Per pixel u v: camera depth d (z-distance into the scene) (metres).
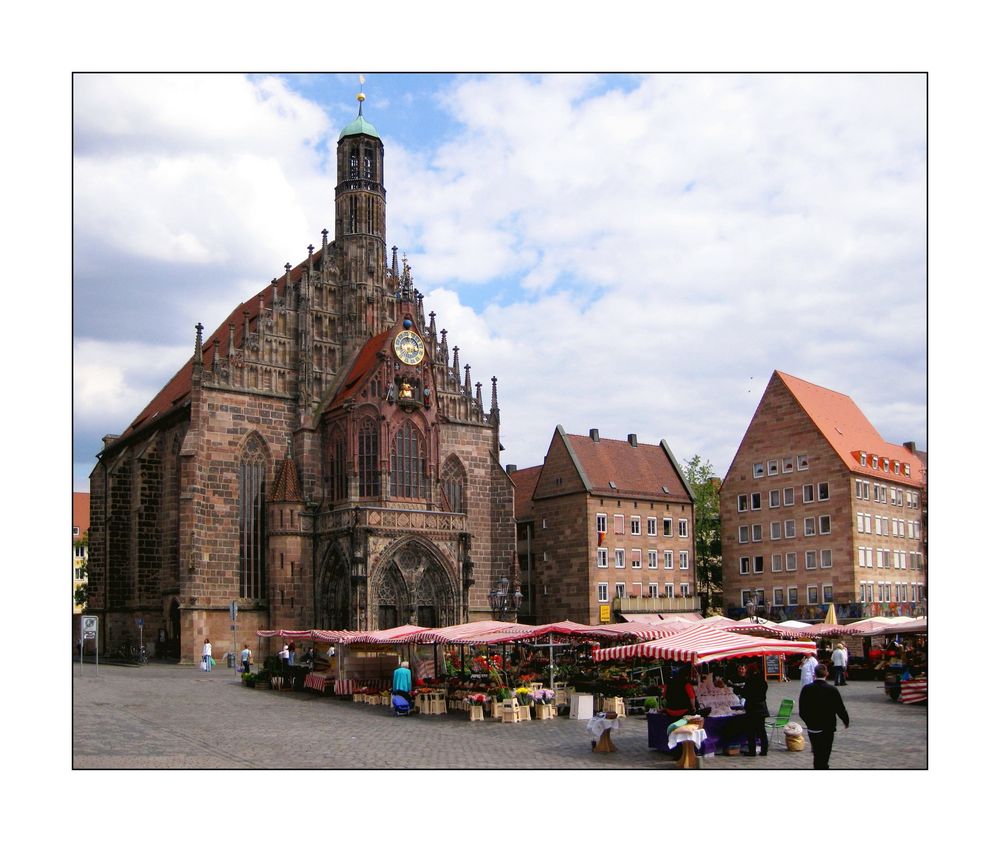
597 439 121.81
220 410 85.00
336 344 93.00
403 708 49.41
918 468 126.81
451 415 97.19
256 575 85.31
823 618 110.00
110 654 93.88
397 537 82.94
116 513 96.25
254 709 51.19
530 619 119.00
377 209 97.12
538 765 32.91
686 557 123.56
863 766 31.64
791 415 116.19
